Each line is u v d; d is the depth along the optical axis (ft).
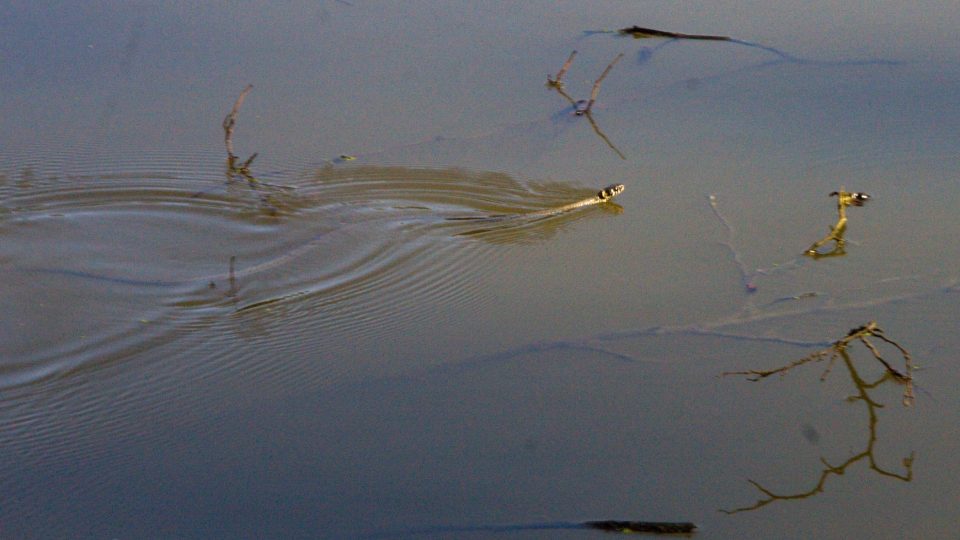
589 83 34.24
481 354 20.57
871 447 17.61
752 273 23.16
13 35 37.45
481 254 25.03
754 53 35.91
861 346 20.42
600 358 20.31
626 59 35.83
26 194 27.99
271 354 20.77
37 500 16.26
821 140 29.58
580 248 24.98
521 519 15.90
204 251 25.64
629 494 16.56
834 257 23.67
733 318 21.47
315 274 24.44
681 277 23.18
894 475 16.90
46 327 21.76
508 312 22.20
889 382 19.34
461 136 30.96
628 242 25.02
